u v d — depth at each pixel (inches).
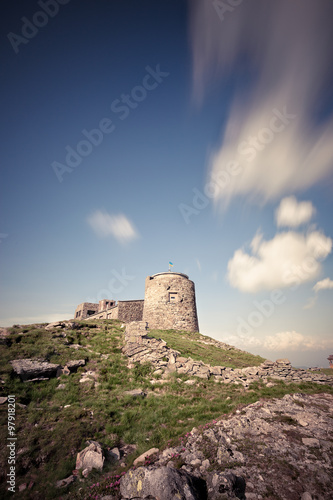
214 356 857.5
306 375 633.0
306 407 361.7
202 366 668.1
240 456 237.3
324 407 362.9
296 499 180.2
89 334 826.8
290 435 275.3
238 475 209.8
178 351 807.1
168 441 303.0
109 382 532.4
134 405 452.8
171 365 655.8
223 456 237.6
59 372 531.5
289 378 627.8
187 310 1462.8
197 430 311.7
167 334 1167.6
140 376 584.4
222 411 415.8
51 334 720.3
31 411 377.1
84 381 517.7
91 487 231.1
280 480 201.8
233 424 312.3
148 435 347.9
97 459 277.1
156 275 1577.3
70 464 275.7
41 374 499.8
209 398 495.2
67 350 631.8
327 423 303.9
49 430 334.3
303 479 200.8
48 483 244.7
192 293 1571.1
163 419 393.4
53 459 282.5
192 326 1432.1
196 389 546.0
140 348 709.9
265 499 181.6
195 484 204.7
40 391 444.1
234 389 555.8
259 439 270.7
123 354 695.7
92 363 610.9
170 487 185.8
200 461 239.3
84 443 315.6
